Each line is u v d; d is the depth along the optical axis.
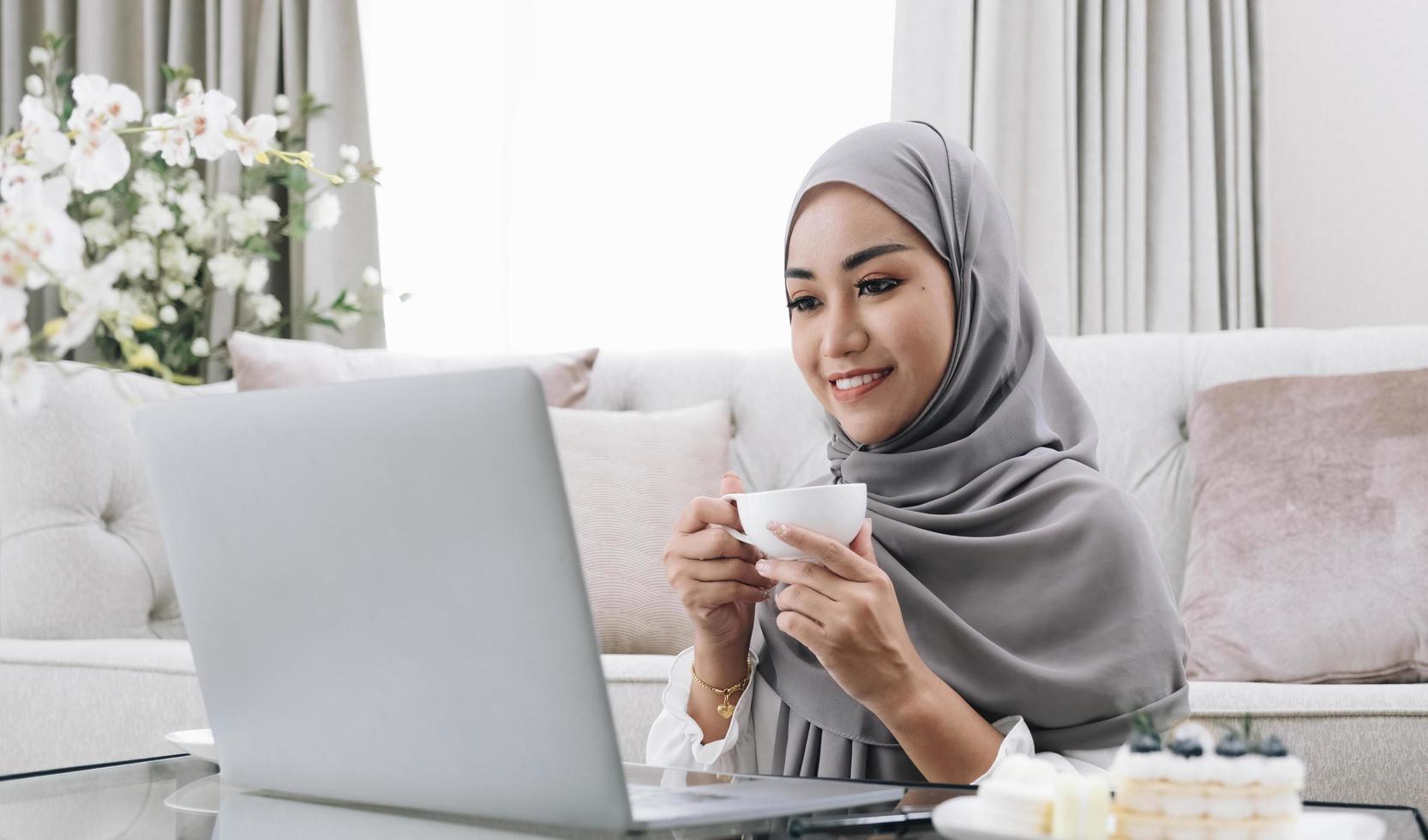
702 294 3.01
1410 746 1.53
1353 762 1.54
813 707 1.28
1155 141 2.63
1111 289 2.61
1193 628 1.92
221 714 0.88
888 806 0.76
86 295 0.65
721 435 2.34
